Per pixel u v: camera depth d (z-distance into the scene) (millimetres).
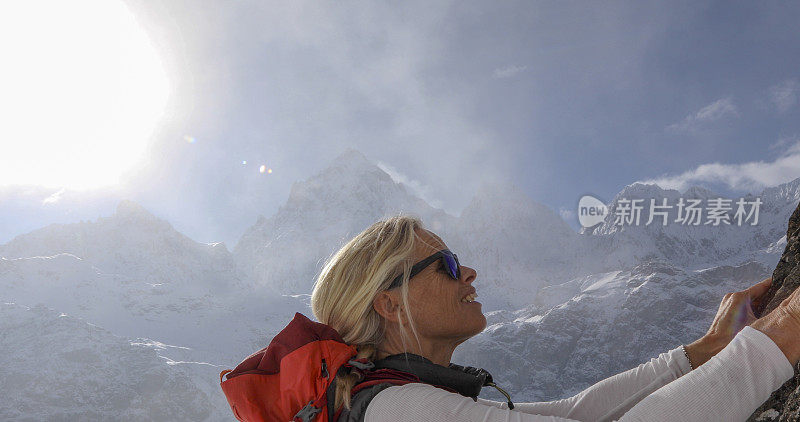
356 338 1572
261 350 1587
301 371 1396
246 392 1435
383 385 1386
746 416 1189
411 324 1522
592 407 1890
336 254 1684
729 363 1227
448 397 1313
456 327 1564
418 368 1477
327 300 1625
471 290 1670
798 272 1579
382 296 1576
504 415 1267
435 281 1571
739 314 1805
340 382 1420
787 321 1258
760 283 1866
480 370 1620
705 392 1195
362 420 1338
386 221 1686
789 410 1302
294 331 1498
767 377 1201
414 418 1266
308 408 1368
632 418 1209
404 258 1572
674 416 1179
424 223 1680
